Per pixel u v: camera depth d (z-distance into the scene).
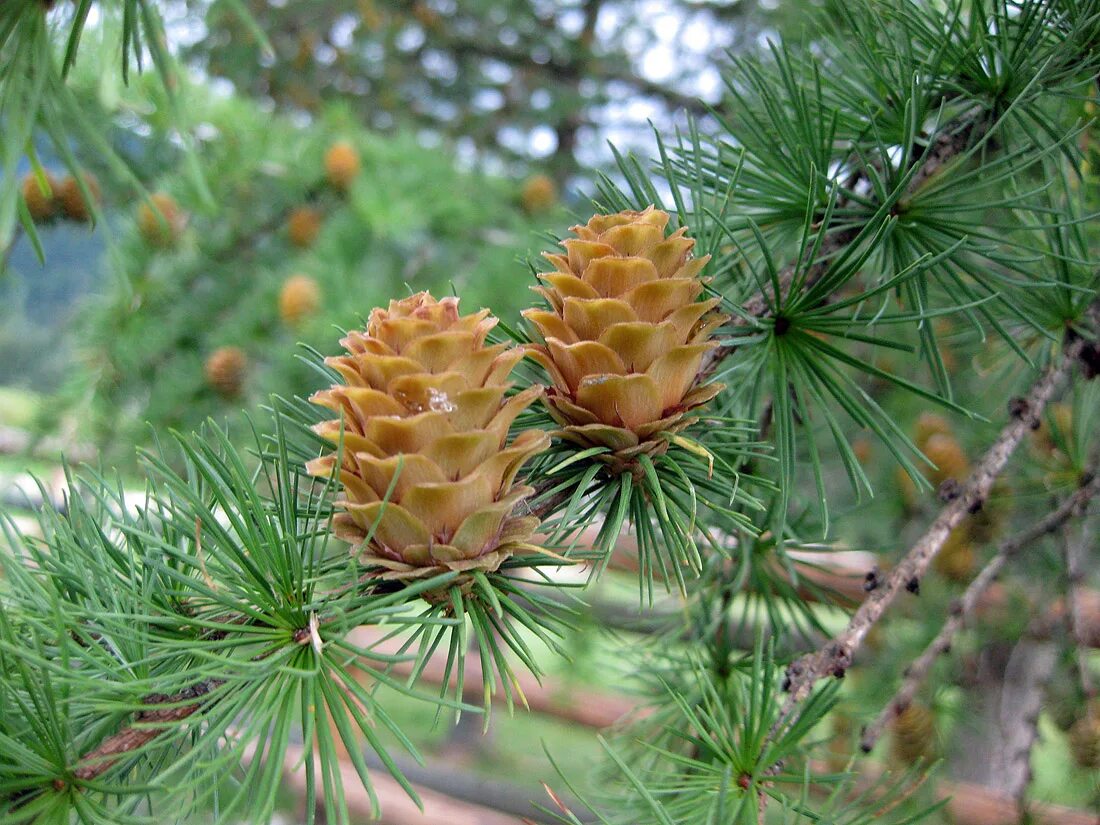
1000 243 0.15
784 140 0.15
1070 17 0.15
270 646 0.10
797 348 0.14
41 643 0.10
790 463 0.14
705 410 0.13
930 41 0.15
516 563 0.11
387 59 0.68
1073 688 0.22
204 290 0.42
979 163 0.16
